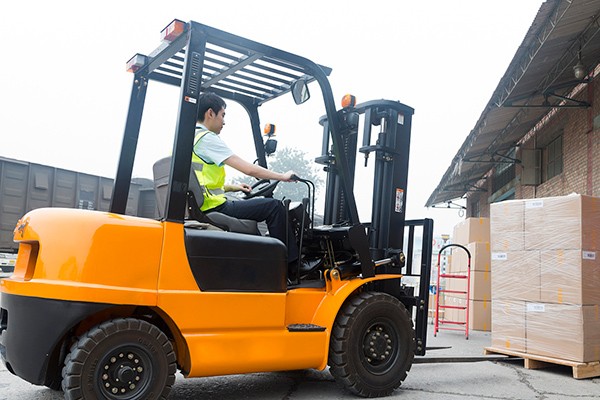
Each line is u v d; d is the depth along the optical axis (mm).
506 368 6008
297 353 4047
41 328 3299
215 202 4141
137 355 3455
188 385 4711
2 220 11750
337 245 4770
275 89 5051
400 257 4949
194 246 3680
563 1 7012
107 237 3389
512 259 6363
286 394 4449
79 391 3252
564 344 5738
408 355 4621
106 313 3596
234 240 3859
